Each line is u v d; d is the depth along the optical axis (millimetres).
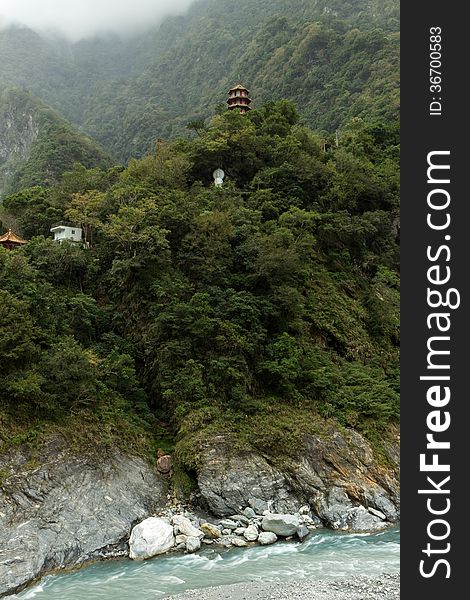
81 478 26297
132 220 39094
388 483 30000
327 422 32625
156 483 28578
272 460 29578
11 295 31219
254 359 36031
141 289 38062
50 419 28453
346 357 40812
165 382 33438
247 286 39500
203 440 29750
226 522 26016
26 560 21344
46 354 30062
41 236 44438
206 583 20359
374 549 24031
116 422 30672
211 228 40594
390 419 34688
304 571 21281
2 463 25031
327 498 28312
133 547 23297
